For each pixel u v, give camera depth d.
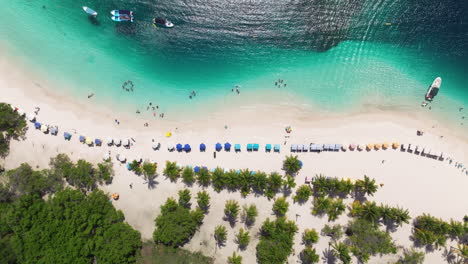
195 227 41.66
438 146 44.06
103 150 43.50
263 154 43.88
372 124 44.72
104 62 45.84
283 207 40.59
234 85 45.84
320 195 42.09
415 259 40.12
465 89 45.94
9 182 40.25
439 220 41.41
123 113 44.59
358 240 40.16
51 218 39.38
